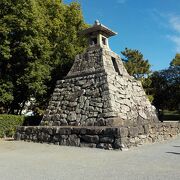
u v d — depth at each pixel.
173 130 14.89
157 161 7.40
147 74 32.38
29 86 17.61
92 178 5.60
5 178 5.89
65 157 8.58
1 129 16.66
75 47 21.98
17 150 10.63
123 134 9.98
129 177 5.59
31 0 17.11
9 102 18.88
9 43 16.62
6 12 16.95
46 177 5.85
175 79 39.66
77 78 15.05
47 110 15.24
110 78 13.81
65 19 22.66
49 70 20.17
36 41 17.34
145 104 15.96
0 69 18.27
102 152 9.39
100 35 16.23
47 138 12.55
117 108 12.88
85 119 13.14
